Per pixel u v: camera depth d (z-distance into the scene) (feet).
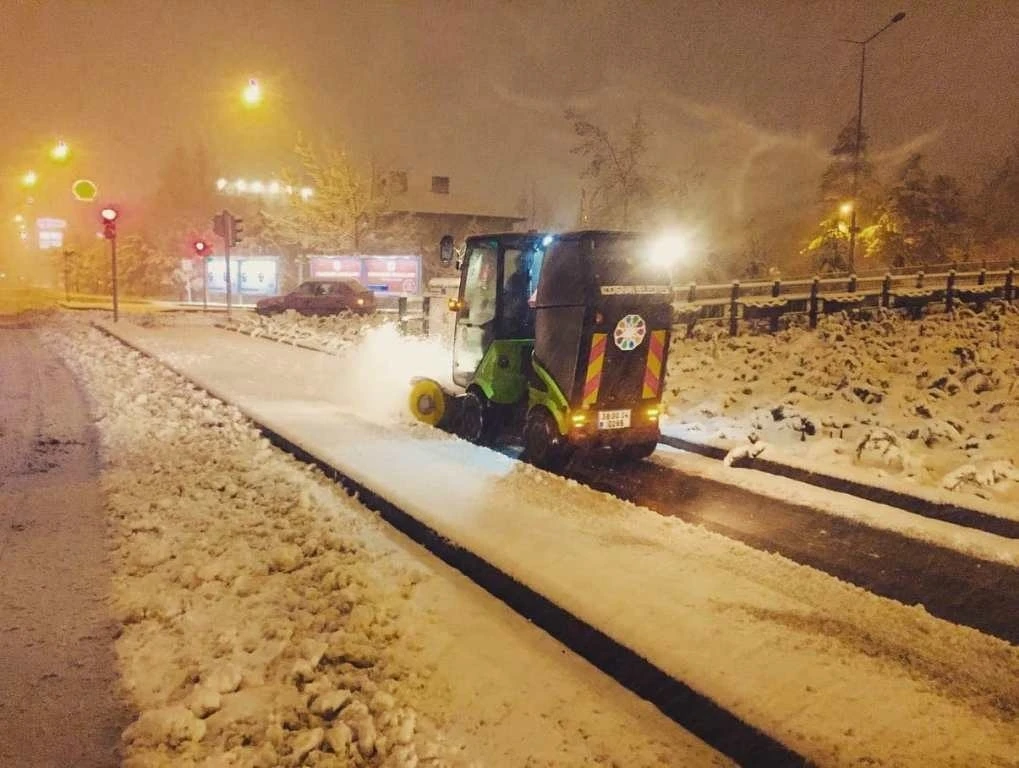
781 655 14.15
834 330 60.95
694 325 69.72
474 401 32.58
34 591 17.60
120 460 28.53
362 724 12.14
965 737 11.90
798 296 69.72
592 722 13.19
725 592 16.75
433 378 36.27
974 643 14.89
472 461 27.02
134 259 204.23
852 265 102.68
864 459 29.40
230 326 85.35
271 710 12.74
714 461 30.78
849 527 23.24
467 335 34.09
